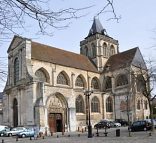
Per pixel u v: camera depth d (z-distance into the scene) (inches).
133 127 1798.7
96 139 1283.2
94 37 3157.0
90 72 2878.9
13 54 2440.9
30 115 2111.2
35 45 2524.6
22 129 1884.8
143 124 1774.1
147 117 2714.1
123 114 2674.7
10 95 2417.6
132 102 2603.3
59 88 2273.6
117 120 2598.4
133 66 2741.1
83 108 2519.7
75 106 2410.2
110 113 2753.4
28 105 2149.4
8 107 2423.7
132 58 2807.6
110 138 1295.5
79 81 2748.5
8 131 1945.1
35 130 1871.3
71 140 1296.8
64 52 2819.9
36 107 2059.5
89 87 2817.4
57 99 2255.2
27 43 2311.8
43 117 2054.6
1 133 1962.4
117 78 2829.7
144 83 1744.6
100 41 3137.3
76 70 2709.2
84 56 3088.1
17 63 2417.6
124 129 2033.7
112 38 3275.1
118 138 1273.4
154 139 1127.6
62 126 2228.1
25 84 2220.7
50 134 1929.1
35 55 2389.3
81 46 3314.5
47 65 2432.3
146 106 2731.3
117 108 2746.1
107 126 2321.6
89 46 3201.3
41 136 1737.2
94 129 2272.4
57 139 1416.1
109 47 3216.0
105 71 2960.1
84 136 1555.1
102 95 2721.5
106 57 3144.7
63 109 2276.1
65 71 2586.1
